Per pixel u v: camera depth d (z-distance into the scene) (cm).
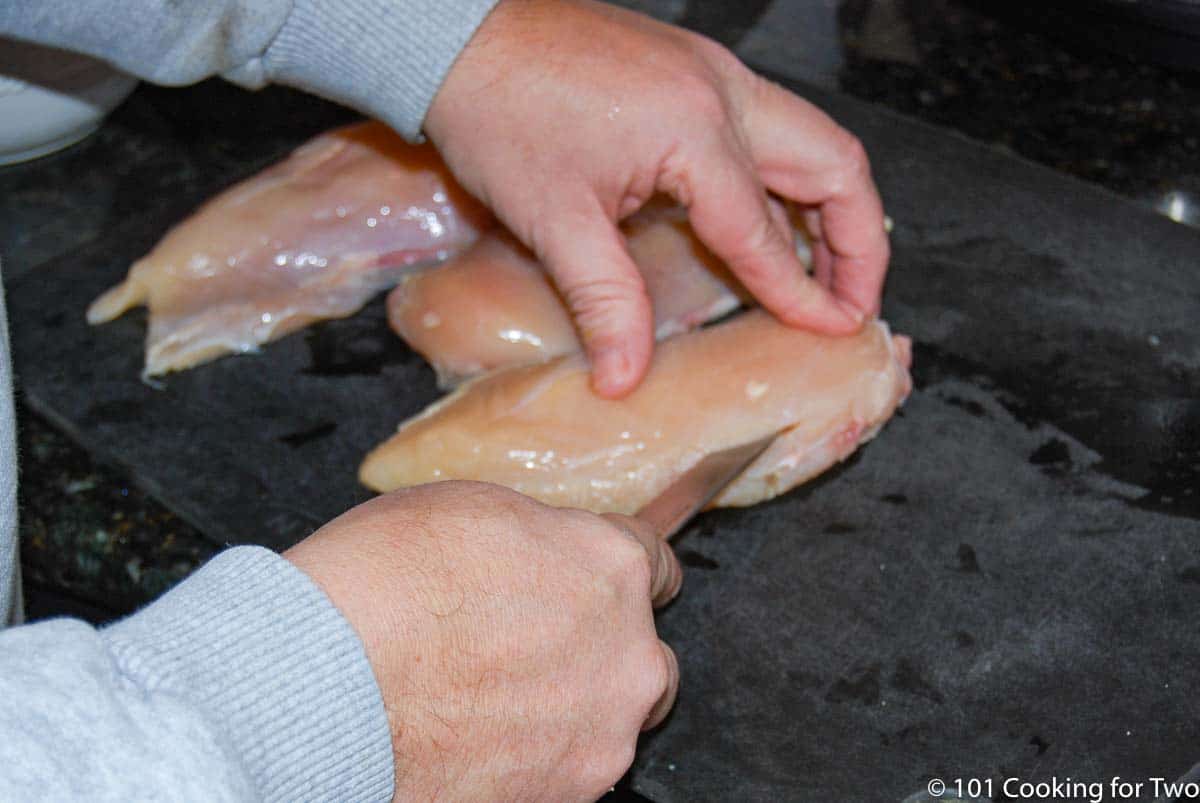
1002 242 104
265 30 94
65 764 65
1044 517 96
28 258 107
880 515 96
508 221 97
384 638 79
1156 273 103
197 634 76
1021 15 109
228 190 107
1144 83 112
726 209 96
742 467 97
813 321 99
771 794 89
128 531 97
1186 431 98
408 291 104
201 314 104
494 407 99
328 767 77
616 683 82
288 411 101
